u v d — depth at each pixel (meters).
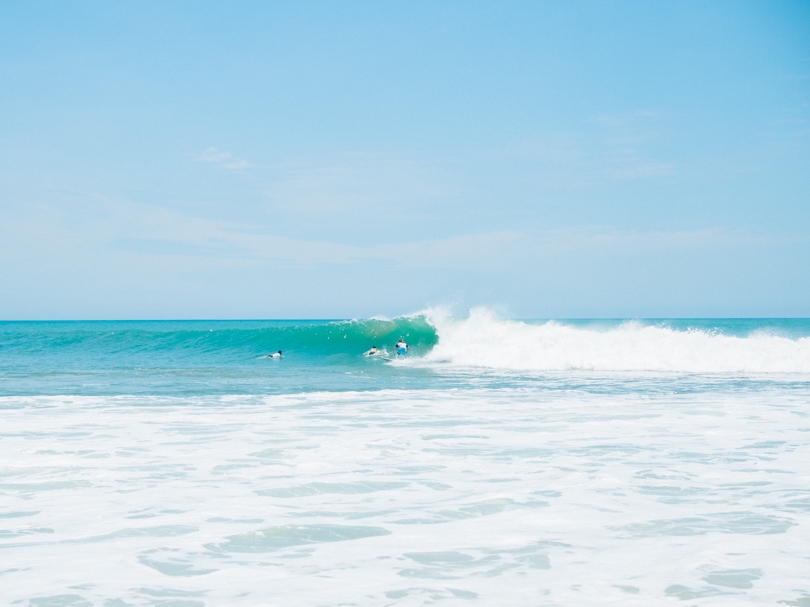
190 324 157.62
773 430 8.66
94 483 5.80
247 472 6.23
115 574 3.64
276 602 3.27
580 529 4.43
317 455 7.05
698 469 6.27
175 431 8.67
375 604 3.24
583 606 3.18
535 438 8.10
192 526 4.54
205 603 3.26
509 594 3.34
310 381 16.53
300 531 4.42
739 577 3.52
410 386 15.30
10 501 5.20
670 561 3.78
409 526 4.53
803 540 4.13
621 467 6.38
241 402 11.98
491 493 5.41
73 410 10.80
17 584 3.49
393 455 7.05
